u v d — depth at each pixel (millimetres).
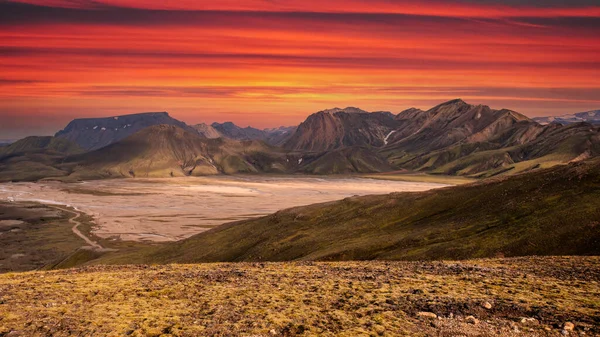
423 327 25094
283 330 25047
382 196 144750
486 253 70250
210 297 32594
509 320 26109
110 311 28938
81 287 36031
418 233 91375
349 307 29344
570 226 70750
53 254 176875
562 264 43094
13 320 26922
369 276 39625
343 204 144375
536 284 34781
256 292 33906
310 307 29391
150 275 42375
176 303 31219
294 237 117188
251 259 107312
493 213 91625
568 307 27875
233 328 25359
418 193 137000
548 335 23562
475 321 25844
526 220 80125
